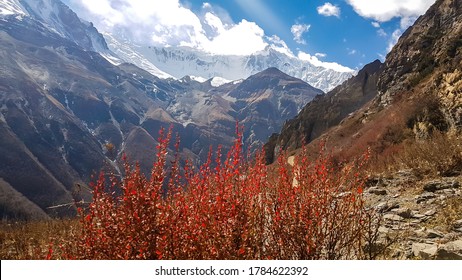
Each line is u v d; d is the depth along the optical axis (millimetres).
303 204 4875
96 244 4391
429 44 49594
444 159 13180
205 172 4801
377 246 6406
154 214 4340
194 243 4332
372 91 74250
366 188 13312
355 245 5820
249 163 5141
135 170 4543
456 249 6133
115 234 4383
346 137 43438
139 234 4254
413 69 46750
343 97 76625
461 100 22781
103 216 4473
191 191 4668
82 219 4551
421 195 10398
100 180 4473
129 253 4219
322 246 5062
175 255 4277
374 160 21047
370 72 81125
